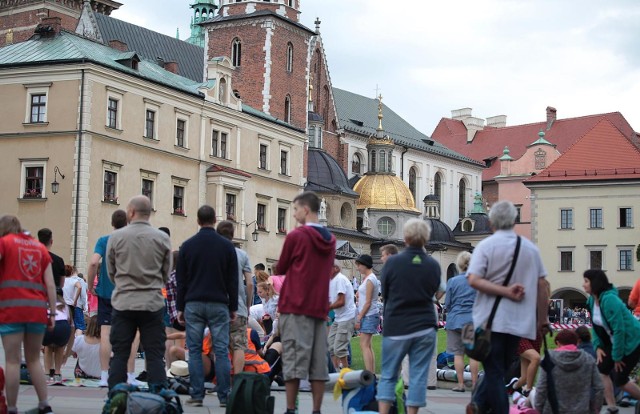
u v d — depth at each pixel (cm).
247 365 2200
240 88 9600
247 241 8106
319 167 11125
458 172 14950
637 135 15288
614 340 1869
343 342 2464
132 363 2208
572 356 1711
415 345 1561
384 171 12600
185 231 7519
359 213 12081
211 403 1967
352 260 10688
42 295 1614
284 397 2194
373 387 1686
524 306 1460
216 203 7725
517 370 2402
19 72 6731
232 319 1895
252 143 8306
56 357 2383
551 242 10531
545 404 1709
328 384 2217
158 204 7244
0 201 6750
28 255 1594
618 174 10306
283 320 1627
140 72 7250
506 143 16812
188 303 1856
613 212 10319
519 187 14638
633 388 1906
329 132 12506
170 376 2219
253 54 9556
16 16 10688
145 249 1722
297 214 1675
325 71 12556
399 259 1574
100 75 6694
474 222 14400
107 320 2211
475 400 1457
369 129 13675
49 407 1625
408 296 1555
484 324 1454
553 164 10669
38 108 6712
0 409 1582
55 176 6588
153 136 7219
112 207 6794
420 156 14075
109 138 6756
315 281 1622
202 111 7706
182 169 7506
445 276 13075
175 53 11788
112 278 1747
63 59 6612
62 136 6594
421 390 1552
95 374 2453
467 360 3119
